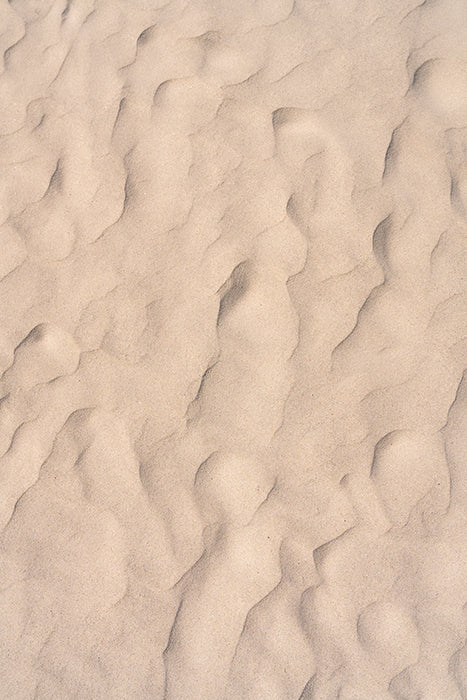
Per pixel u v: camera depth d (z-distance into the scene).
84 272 1.99
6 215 2.04
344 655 1.69
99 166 2.05
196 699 1.69
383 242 1.92
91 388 1.90
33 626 1.77
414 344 1.86
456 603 1.71
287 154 2.01
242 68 2.09
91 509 1.82
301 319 1.90
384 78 2.04
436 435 1.80
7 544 1.82
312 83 2.06
